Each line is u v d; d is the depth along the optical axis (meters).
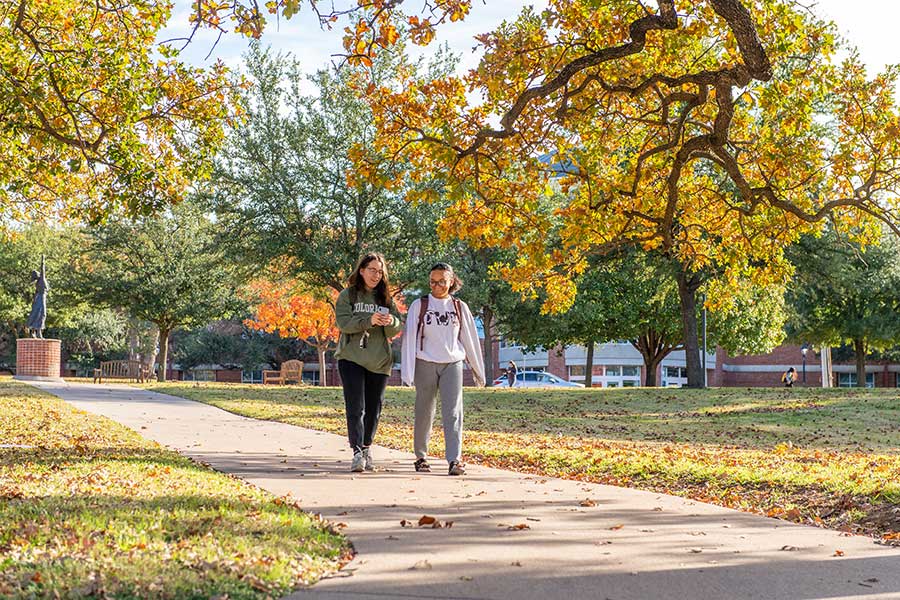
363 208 34.59
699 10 11.64
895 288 45.00
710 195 14.13
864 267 37.84
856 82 12.42
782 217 13.25
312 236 34.72
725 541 5.79
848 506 7.61
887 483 8.42
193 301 44.88
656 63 12.73
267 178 34.00
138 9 12.77
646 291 43.56
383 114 11.74
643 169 13.51
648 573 4.80
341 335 9.02
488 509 6.78
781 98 11.95
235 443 11.45
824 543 5.81
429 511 6.61
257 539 5.07
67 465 8.25
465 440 13.66
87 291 44.12
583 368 70.12
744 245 13.82
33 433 11.92
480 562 4.93
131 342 67.06
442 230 12.51
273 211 33.69
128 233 44.12
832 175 13.08
